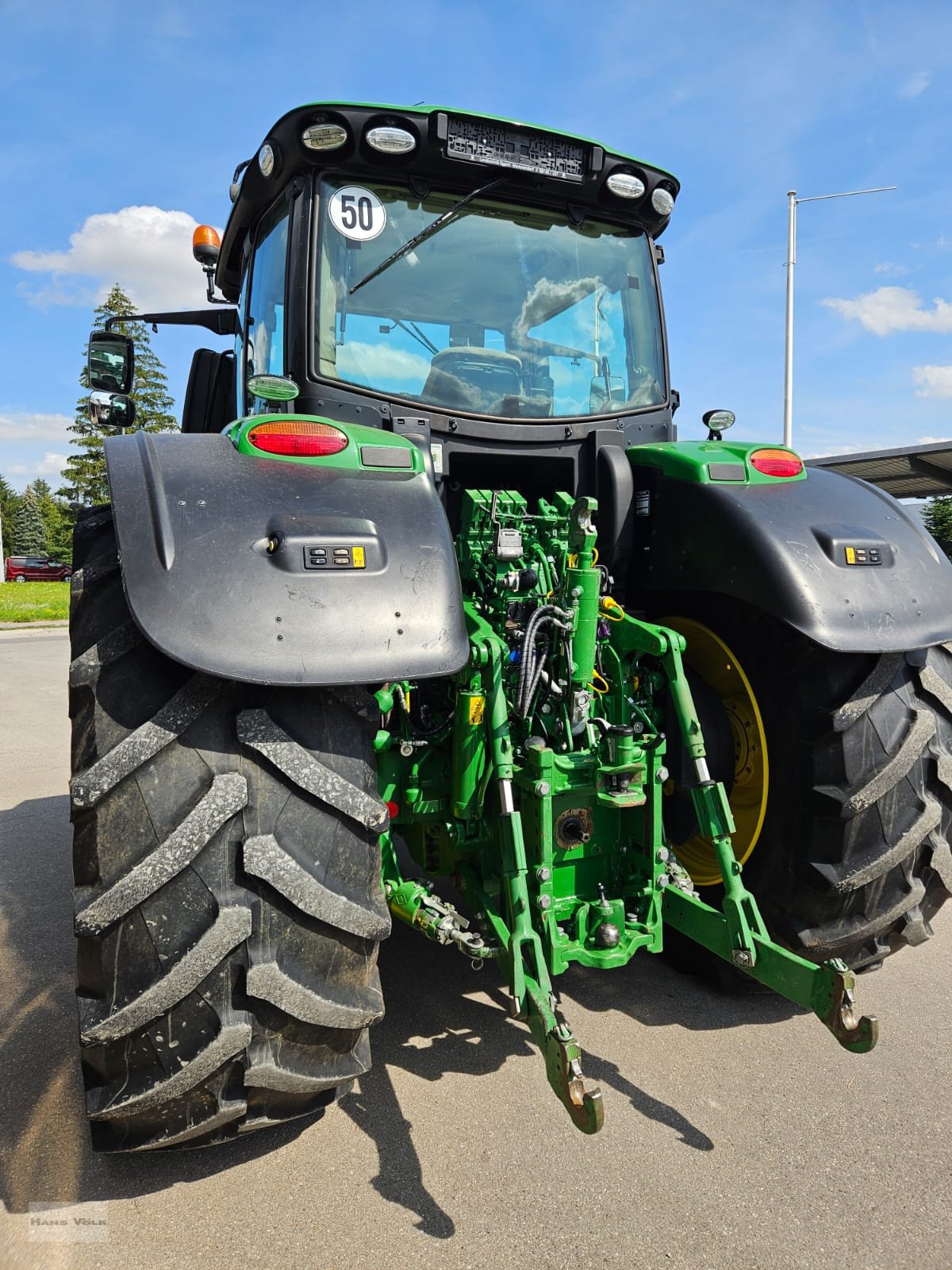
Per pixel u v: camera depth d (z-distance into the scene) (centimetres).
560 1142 196
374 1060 229
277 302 266
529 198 268
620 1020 249
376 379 250
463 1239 168
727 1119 203
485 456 261
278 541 166
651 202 279
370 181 249
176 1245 167
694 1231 169
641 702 237
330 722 169
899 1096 212
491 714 202
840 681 217
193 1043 157
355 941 168
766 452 251
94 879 156
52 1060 231
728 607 248
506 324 269
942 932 308
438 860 247
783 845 228
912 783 216
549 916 208
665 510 252
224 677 152
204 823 153
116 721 158
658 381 296
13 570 4266
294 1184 183
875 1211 174
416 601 171
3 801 486
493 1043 238
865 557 219
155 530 163
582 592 208
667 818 249
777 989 192
